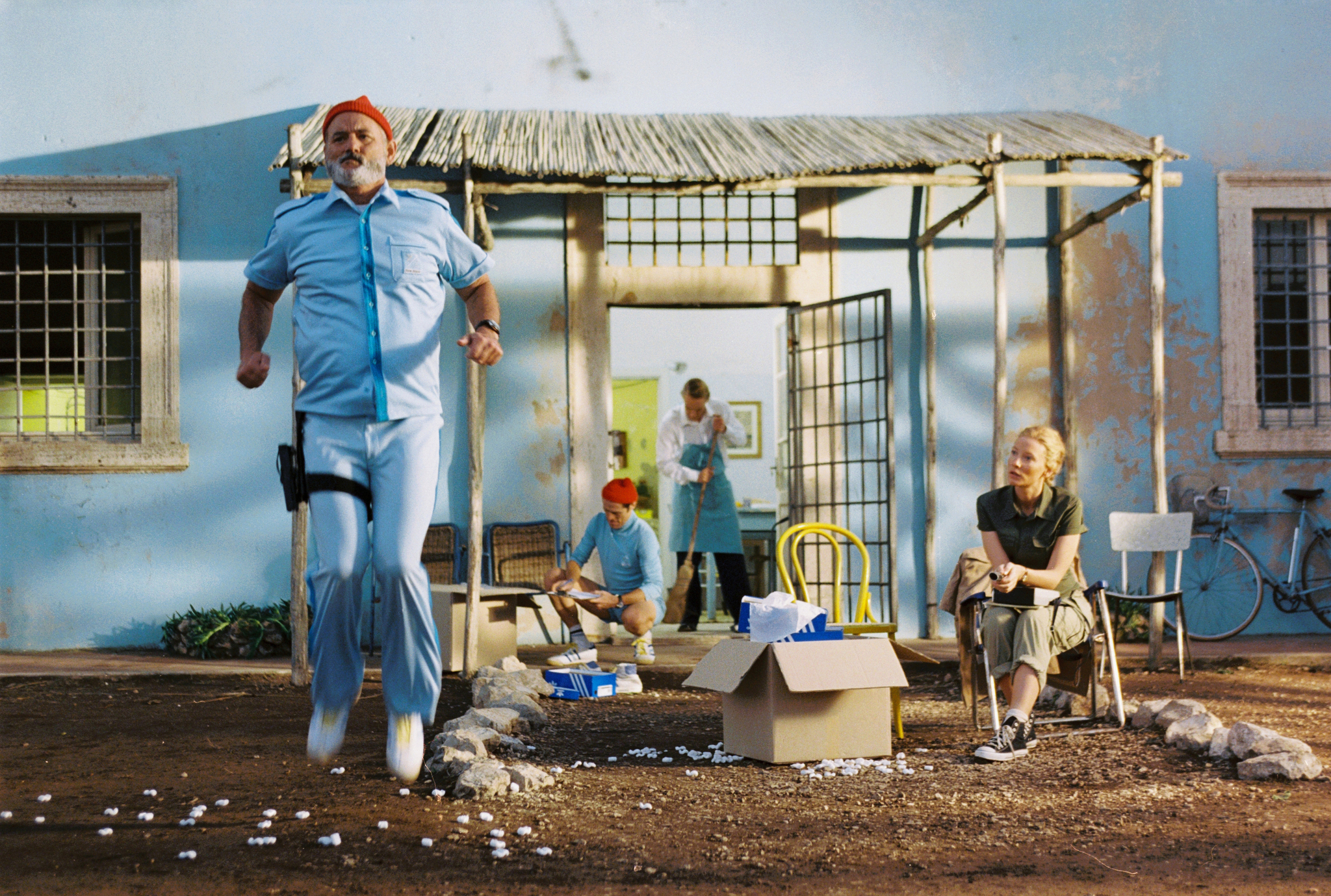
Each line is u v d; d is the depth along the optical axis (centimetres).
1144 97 824
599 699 561
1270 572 800
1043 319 808
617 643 764
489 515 770
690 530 823
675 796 345
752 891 253
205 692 593
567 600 660
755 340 1251
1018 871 266
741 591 830
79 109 771
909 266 802
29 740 448
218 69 780
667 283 790
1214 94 825
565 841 293
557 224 786
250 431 765
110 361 783
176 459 754
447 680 614
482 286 307
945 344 803
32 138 768
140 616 752
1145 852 279
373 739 446
